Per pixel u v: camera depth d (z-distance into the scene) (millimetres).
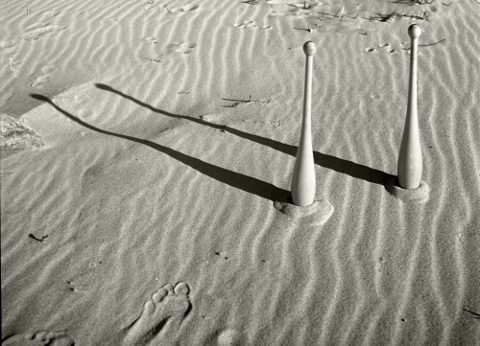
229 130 2494
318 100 2715
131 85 2836
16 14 3471
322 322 1643
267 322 1645
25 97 2658
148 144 2395
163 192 2117
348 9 3553
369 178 2189
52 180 2162
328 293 1729
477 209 2031
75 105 2648
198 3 3637
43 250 1854
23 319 1629
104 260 1828
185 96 2775
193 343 1582
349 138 2424
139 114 2637
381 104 2660
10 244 1874
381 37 3236
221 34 3297
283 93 2779
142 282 1758
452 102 2656
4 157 2281
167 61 3041
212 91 2814
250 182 2176
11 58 3018
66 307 1669
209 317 1656
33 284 1735
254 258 1846
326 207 2033
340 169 2238
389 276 1781
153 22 3408
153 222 1981
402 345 1573
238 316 1660
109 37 3238
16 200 2061
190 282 1763
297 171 1967
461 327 1617
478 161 2262
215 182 2174
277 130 2496
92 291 1722
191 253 1864
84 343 1568
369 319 1650
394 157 2297
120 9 3549
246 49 3158
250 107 2676
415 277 1776
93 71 2920
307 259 1843
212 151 2355
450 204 2055
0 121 2332
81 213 2006
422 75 2889
